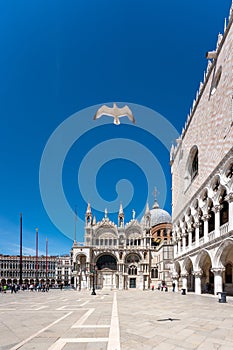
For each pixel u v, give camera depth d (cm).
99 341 1177
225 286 4009
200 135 4369
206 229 4034
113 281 10112
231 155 3147
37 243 9981
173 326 1481
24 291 7588
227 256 3728
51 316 2025
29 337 1280
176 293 5347
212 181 3750
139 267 10119
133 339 1204
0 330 1479
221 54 3562
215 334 1278
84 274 9912
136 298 4072
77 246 10012
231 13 3244
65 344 1137
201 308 2344
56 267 16988
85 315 2039
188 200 4903
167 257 8406
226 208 4066
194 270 4516
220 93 3547
